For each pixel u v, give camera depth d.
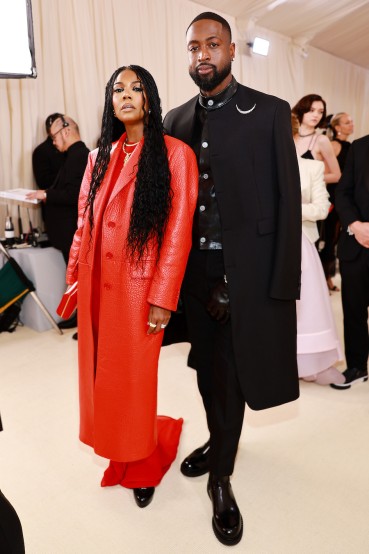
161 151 1.18
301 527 1.40
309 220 2.07
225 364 1.32
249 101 1.23
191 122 1.31
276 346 1.31
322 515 1.44
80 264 1.32
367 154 2.01
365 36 6.01
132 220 1.18
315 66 6.11
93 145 3.68
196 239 1.32
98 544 1.35
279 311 1.30
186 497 1.54
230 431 1.35
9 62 1.84
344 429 1.92
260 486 1.58
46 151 3.24
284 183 1.19
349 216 2.06
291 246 1.23
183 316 1.55
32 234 3.31
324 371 2.25
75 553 1.32
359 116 7.47
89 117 3.61
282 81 5.52
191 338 1.48
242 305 1.25
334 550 1.31
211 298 1.30
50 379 2.43
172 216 1.20
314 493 1.54
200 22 1.18
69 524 1.43
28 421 2.01
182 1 4.14
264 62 5.20
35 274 3.11
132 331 1.25
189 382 2.36
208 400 1.51
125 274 1.23
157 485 1.56
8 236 3.23
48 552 1.33
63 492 1.57
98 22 3.57
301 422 1.98
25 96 3.25
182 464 1.65
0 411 2.09
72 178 2.93
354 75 7.05
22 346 2.90
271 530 1.39
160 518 1.45
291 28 5.22
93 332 1.37
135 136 1.23
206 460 1.64
